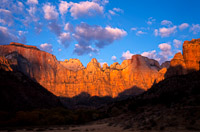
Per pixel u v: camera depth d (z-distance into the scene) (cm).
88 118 8088
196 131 2673
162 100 5428
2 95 7456
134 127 3772
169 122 3344
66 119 6875
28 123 6019
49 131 4125
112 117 7119
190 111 3528
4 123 5575
